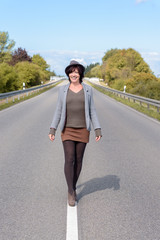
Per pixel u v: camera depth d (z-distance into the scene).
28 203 4.12
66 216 3.71
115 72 79.19
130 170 5.85
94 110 4.09
